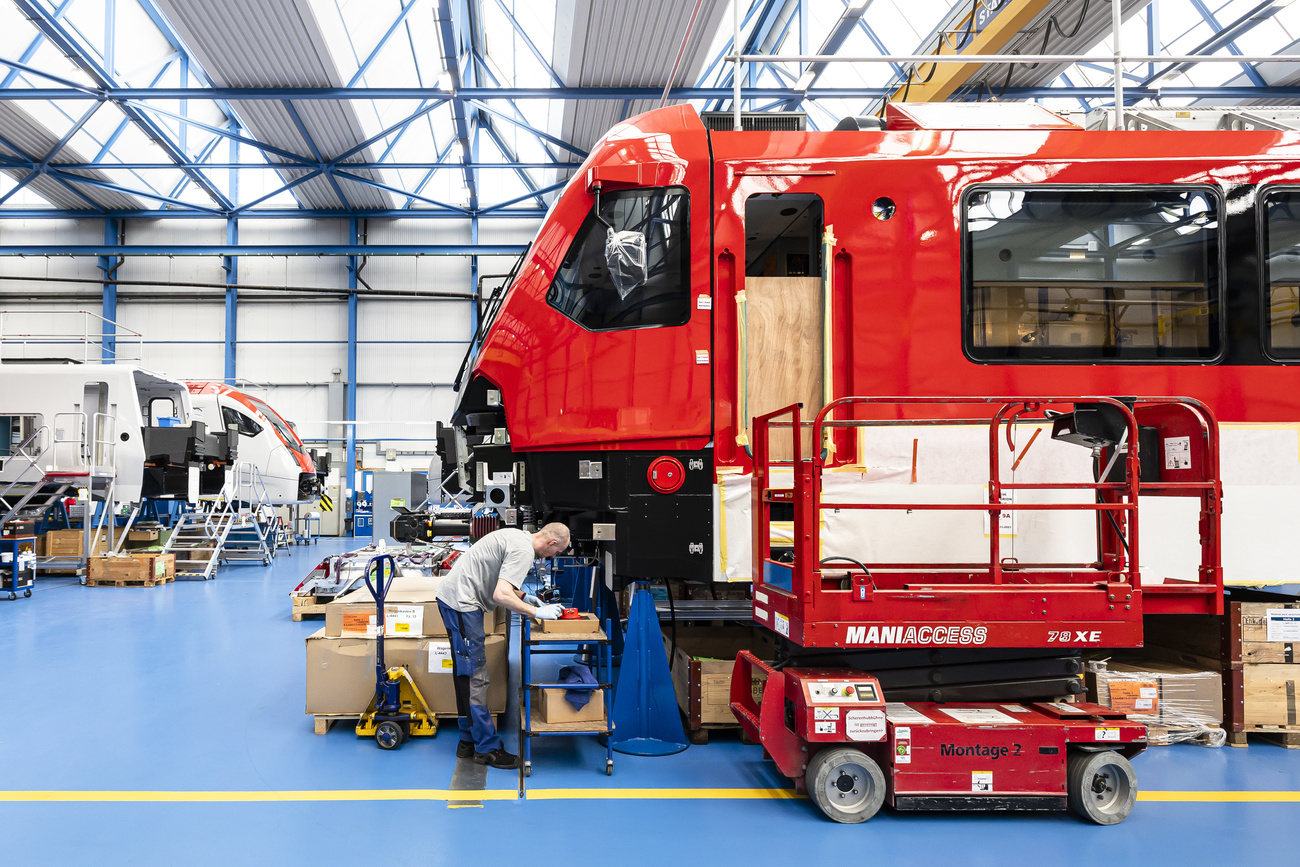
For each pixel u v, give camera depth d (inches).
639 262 167.2
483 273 824.3
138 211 795.4
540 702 157.6
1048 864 110.0
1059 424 137.3
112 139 667.4
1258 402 166.1
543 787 136.1
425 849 111.8
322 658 163.0
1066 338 166.6
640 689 160.1
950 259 165.8
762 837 117.8
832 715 122.6
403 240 823.1
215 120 702.5
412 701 161.9
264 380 812.0
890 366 165.3
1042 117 181.3
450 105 580.7
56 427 443.8
